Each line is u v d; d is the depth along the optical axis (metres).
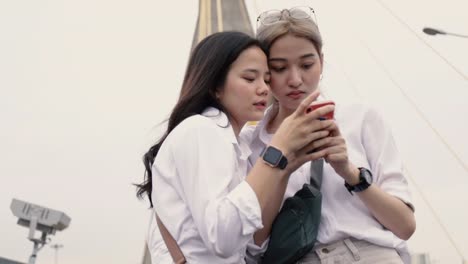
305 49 2.17
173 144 1.89
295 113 1.82
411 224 2.09
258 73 2.03
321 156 1.90
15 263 7.63
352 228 2.12
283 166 1.79
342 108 2.30
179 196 1.91
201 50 2.06
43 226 8.20
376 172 2.22
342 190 2.18
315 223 2.09
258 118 2.03
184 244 1.89
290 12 2.20
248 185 1.75
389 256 2.10
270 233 2.14
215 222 1.71
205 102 2.05
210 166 1.81
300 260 2.15
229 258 1.88
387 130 2.27
